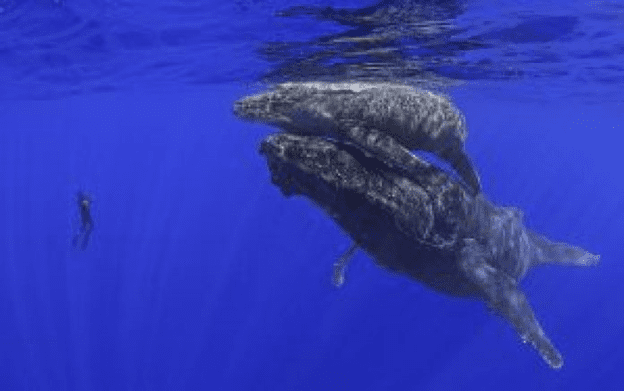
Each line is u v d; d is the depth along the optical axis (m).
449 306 32.84
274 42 15.91
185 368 26.78
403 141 7.71
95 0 14.45
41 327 33.75
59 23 16.36
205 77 24.12
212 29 16.05
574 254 12.68
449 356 28.98
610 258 55.69
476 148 72.69
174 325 31.36
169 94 33.31
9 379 27.53
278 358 27.34
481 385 27.30
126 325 32.53
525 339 8.05
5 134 63.03
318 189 7.44
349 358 27.70
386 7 12.41
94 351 29.59
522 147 70.69
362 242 7.96
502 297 8.17
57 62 21.53
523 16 13.54
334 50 15.71
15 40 18.23
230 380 25.58
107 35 17.48
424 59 16.56
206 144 81.31
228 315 32.28
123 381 26.39
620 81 23.14
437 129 7.68
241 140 71.12
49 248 54.12
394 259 8.10
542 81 22.66
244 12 14.28
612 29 15.02
